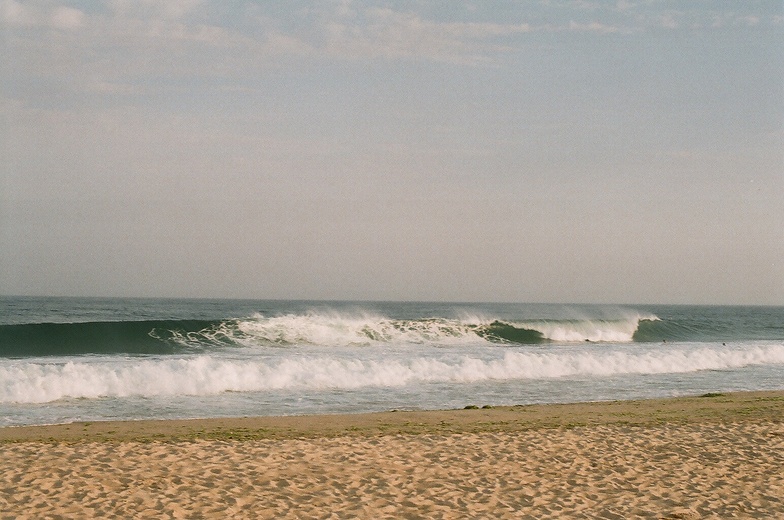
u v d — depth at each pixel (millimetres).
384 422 13555
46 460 9539
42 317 57125
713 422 13633
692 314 115812
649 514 7930
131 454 10000
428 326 31453
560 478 9344
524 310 111562
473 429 12688
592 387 20344
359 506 7965
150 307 88500
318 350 26203
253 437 11734
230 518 7445
